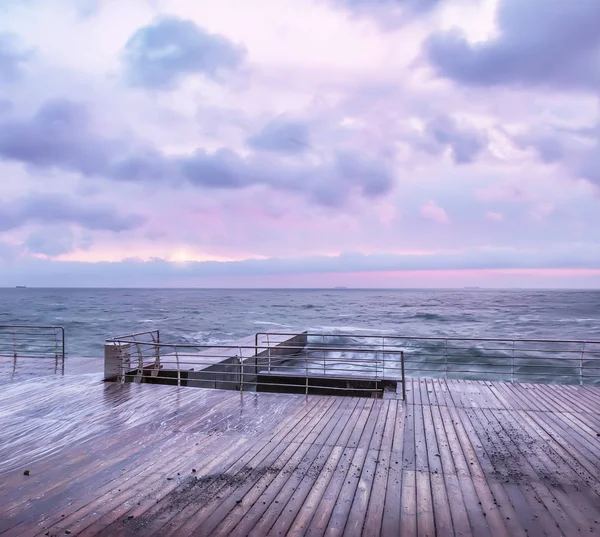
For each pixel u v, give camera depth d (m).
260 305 85.25
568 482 5.12
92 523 4.20
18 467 5.63
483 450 6.16
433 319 49.31
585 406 8.56
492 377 18.77
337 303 94.69
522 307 73.50
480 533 3.99
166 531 4.04
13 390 9.89
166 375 11.56
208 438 6.67
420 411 8.17
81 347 27.75
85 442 6.55
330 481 5.11
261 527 4.09
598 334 34.16
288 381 12.55
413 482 5.09
